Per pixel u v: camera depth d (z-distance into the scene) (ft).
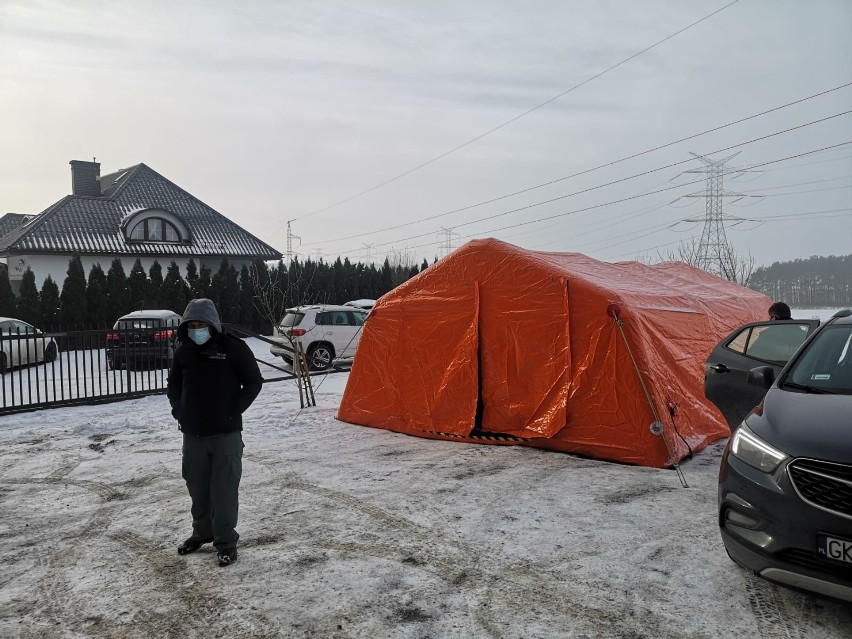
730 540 12.06
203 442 14.06
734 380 22.15
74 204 102.47
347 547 15.03
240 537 15.80
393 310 29.37
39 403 34.83
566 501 18.22
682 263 44.88
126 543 15.62
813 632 10.88
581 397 23.65
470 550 14.75
